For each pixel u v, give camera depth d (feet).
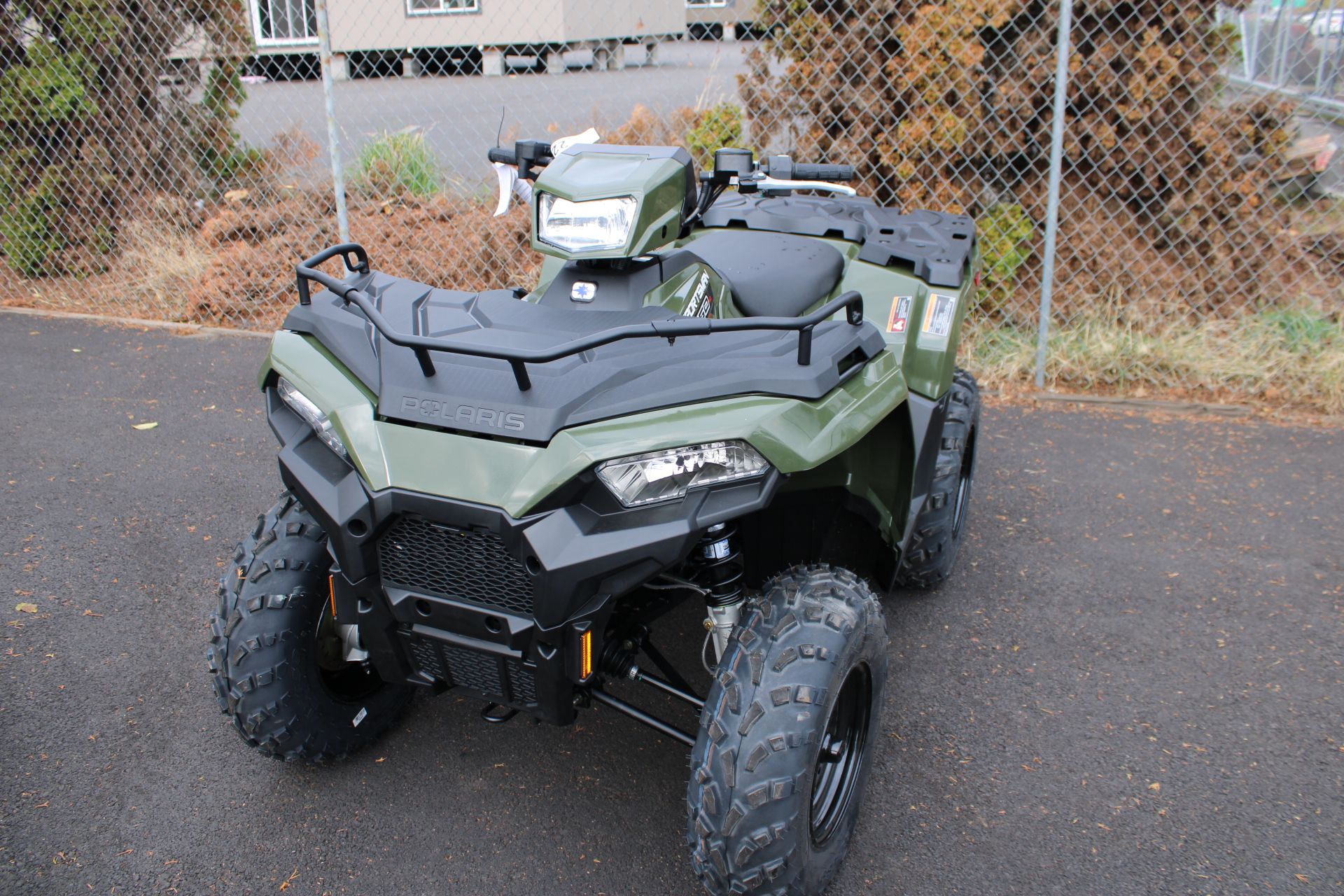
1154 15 18.22
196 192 25.52
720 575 7.50
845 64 19.35
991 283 19.47
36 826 8.13
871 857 8.00
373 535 6.90
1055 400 17.83
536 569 6.52
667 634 11.07
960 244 11.79
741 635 7.09
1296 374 17.60
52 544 12.60
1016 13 18.60
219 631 8.20
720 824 6.59
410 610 7.15
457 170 25.71
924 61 18.58
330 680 9.02
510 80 34.17
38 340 20.77
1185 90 18.92
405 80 37.32
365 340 7.50
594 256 7.77
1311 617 11.28
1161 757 9.14
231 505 13.79
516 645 6.84
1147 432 16.47
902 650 10.77
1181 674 10.32
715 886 6.82
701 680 10.27
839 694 7.66
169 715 9.56
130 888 7.57
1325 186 19.95
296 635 8.20
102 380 18.52
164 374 18.89
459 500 6.59
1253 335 18.57
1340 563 12.38
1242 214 19.24
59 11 23.57
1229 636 10.96
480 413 6.84
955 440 11.44
